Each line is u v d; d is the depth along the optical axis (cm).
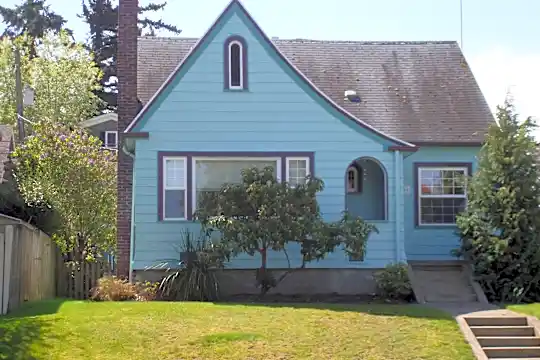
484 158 1792
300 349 1147
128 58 2006
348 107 2152
